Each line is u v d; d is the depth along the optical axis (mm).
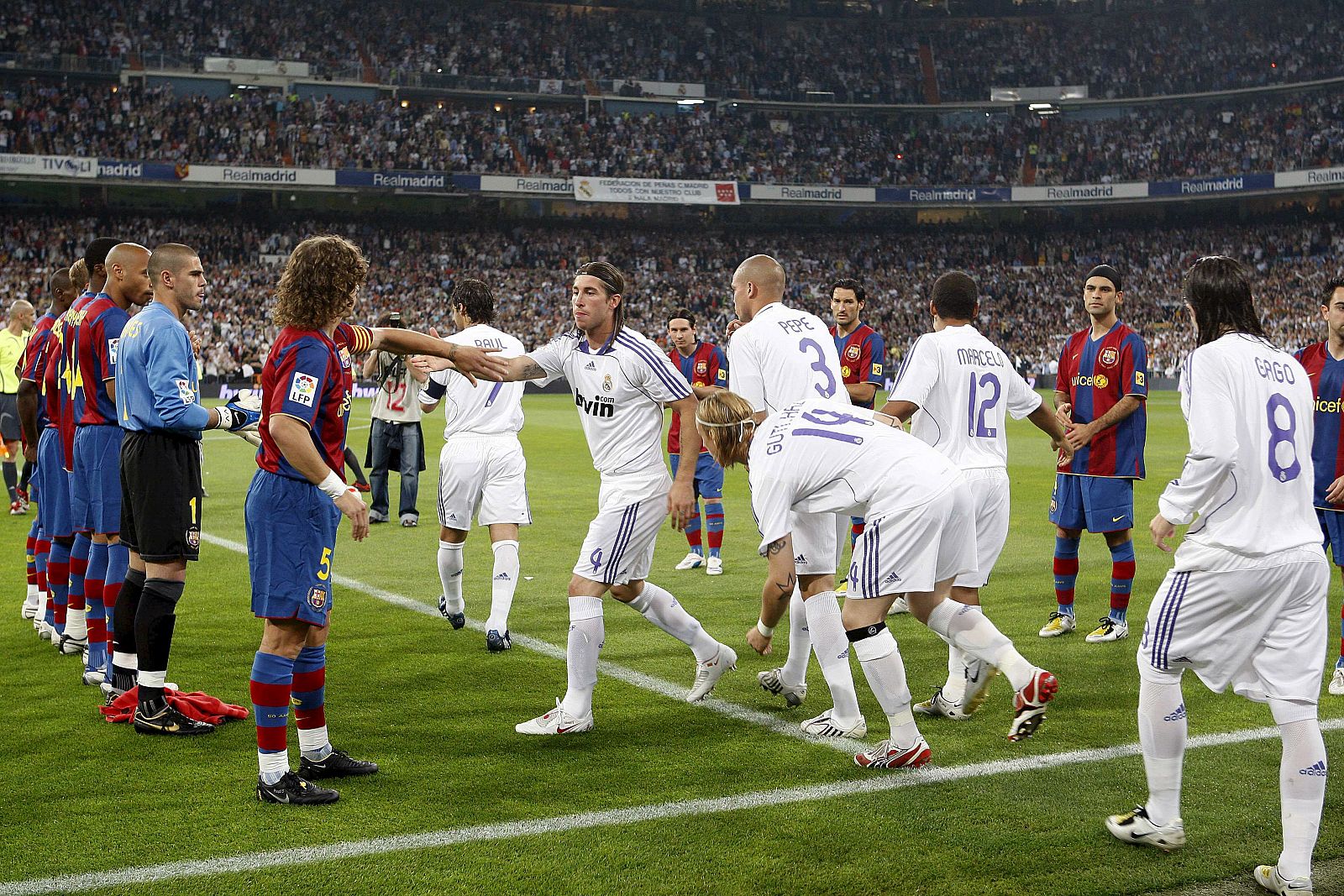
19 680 5934
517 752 4812
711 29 51844
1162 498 3727
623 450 5176
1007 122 51812
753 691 5773
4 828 3963
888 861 3701
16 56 40250
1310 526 3709
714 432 4816
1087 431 6465
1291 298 45438
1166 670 3785
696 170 48094
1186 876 3611
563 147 46844
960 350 5473
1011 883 3547
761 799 4238
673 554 10031
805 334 5621
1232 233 48906
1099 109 51719
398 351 4992
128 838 3875
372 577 8828
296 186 41656
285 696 4246
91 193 42594
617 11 51188
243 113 42750
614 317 5105
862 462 4445
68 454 5906
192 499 5105
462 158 44844
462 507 6816
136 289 5625
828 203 47906
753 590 8398
